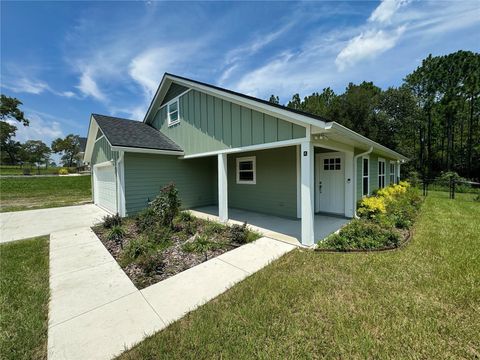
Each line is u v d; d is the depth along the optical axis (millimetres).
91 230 5965
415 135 23656
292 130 4660
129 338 2129
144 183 7766
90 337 2141
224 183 6574
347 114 21797
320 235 5297
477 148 20156
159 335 2143
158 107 9797
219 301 2686
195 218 6938
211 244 4523
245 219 7125
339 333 2096
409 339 2014
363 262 3602
